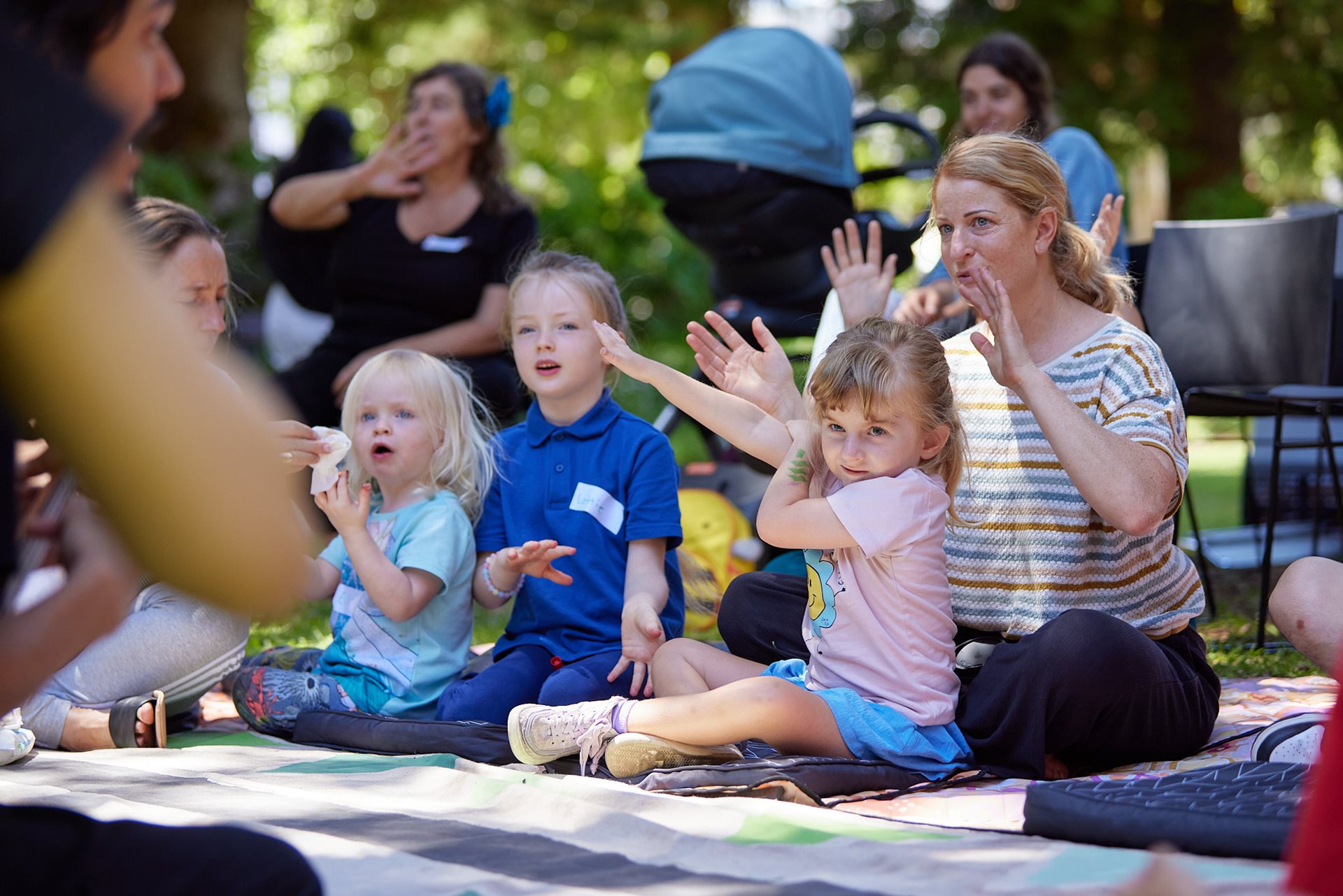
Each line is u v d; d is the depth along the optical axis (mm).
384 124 26828
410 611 4473
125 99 1529
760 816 2863
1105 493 3494
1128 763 3719
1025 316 3928
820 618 3783
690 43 23500
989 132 4289
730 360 4363
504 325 4953
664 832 2762
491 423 6941
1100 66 22656
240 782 3449
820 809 3029
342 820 2980
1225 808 2619
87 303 1279
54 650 1561
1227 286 6531
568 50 24328
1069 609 3617
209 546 1362
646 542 4555
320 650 4996
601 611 4531
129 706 4184
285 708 4453
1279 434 5637
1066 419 3568
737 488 7289
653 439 4691
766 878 2494
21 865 1683
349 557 4477
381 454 4695
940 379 3732
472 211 7309
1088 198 6508
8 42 1276
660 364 4246
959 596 3947
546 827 2898
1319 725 3258
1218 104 22609
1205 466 14133
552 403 4836
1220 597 7141
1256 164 27844
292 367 7371
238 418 1386
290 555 1440
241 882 1729
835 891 2387
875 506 3621
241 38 17203
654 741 3471
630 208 18469
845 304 5270
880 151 23828
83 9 1448
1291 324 6270
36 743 4301
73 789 3379
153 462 1322
